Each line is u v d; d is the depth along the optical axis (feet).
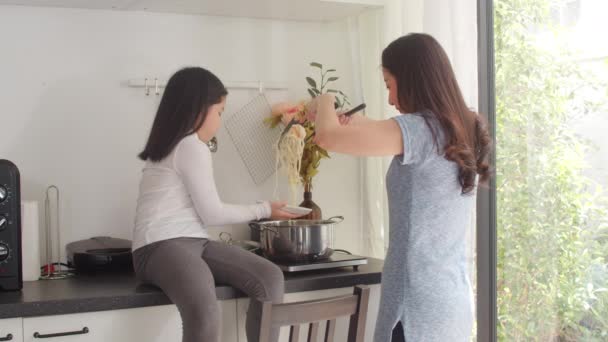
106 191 8.57
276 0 8.38
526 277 7.25
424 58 5.67
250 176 9.29
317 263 7.57
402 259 5.58
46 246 8.21
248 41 9.28
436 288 5.51
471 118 5.79
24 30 8.21
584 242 6.58
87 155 8.48
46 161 8.32
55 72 8.35
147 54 8.75
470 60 7.41
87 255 7.74
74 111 8.43
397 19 8.75
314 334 6.47
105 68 8.56
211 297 6.54
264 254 7.82
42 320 6.40
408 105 5.74
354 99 9.80
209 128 7.22
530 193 7.16
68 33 8.39
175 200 6.97
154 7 8.55
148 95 8.74
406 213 5.59
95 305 6.52
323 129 5.91
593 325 6.52
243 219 7.16
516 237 7.36
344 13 9.23
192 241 6.98
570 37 6.62
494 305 7.63
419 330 5.48
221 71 9.14
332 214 9.73
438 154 5.50
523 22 7.14
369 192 9.55
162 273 6.66
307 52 9.59
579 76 6.55
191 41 8.98
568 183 6.73
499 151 7.52
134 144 8.69
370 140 5.53
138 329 6.74
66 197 8.39
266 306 5.92
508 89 7.35
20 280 6.87
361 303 6.49
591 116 6.43
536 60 7.01
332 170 9.72
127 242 8.17
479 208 7.54
